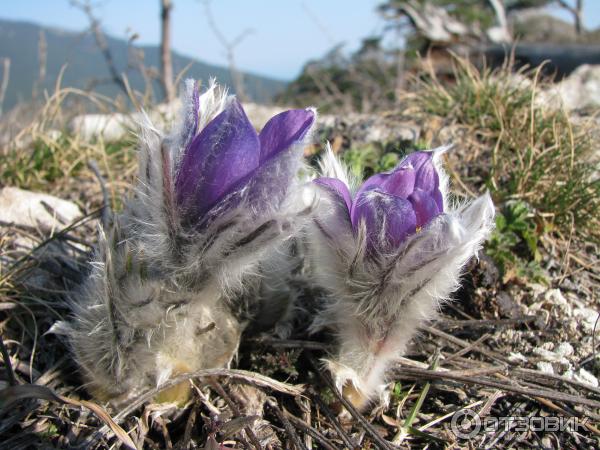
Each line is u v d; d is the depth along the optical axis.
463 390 0.19
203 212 0.14
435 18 0.80
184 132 0.13
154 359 0.16
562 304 0.22
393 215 0.15
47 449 0.16
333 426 0.18
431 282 0.15
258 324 0.19
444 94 0.36
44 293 0.21
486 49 0.69
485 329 0.21
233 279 0.15
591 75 0.42
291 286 0.19
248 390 0.18
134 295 0.15
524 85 0.36
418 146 0.29
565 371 0.20
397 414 0.18
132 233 0.15
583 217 0.26
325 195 0.15
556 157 0.28
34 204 0.26
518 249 0.25
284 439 0.17
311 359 0.19
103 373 0.17
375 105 0.75
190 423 0.17
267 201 0.13
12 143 0.33
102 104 0.37
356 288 0.16
